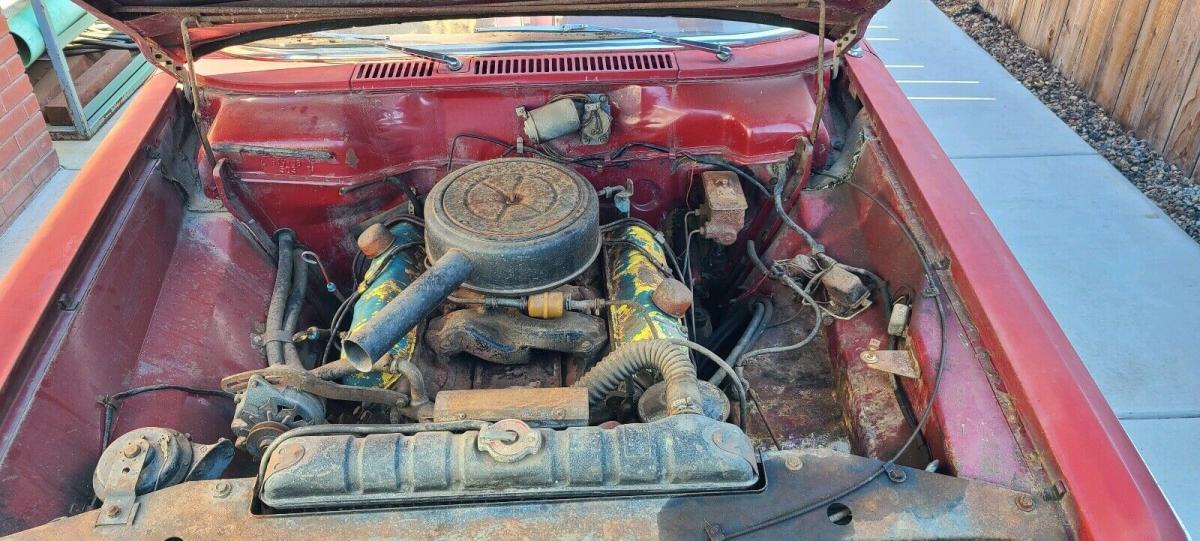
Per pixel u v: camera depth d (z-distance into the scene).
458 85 2.62
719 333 2.85
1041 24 6.81
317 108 2.59
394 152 2.68
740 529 1.63
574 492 1.67
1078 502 1.62
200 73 2.61
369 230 2.49
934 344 2.09
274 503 1.64
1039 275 4.37
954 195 2.41
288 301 2.63
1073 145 5.53
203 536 1.61
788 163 2.78
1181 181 5.19
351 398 2.05
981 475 1.78
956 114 5.90
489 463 1.65
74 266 2.08
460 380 2.28
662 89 2.68
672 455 1.68
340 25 2.27
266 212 2.73
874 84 2.99
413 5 2.08
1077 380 1.86
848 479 1.75
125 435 1.82
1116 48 5.79
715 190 2.66
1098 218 4.80
